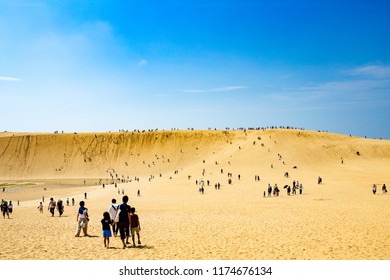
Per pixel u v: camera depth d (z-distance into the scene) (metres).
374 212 28.86
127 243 16.58
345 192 49.00
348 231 19.86
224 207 34.84
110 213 17.30
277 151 104.88
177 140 164.88
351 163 101.50
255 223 23.38
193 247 15.84
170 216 28.20
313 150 109.62
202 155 152.38
